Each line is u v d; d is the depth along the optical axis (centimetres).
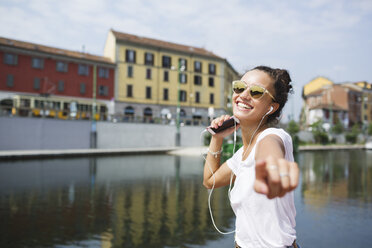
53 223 609
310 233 553
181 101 4669
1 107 2617
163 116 4347
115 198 859
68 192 939
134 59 4328
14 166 1587
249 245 115
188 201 826
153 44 4462
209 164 144
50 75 3697
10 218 645
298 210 735
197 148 3216
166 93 4569
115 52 4200
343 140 5716
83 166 1656
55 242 499
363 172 1579
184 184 1116
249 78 117
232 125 138
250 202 113
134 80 4325
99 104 3788
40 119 2752
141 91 4372
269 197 55
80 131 2978
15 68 3491
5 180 1145
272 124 120
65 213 688
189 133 3647
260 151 79
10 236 529
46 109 2827
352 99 6856
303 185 1141
